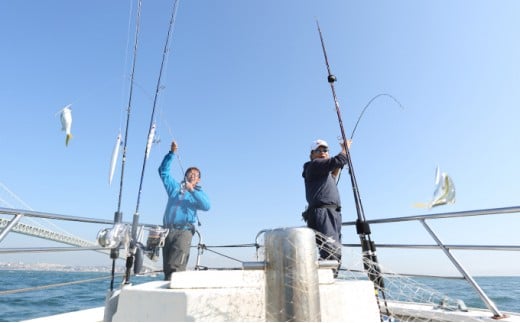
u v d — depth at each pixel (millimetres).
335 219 2645
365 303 1171
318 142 3090
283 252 841
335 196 2748
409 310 2109
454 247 2260
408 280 1641
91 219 2480
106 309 1967
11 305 9273
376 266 1686
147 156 2891
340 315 1119
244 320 1050
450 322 1838
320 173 2791
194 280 1187
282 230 871
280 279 828
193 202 3432
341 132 2953
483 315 2010
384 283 1618
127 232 2170
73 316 2312
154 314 1084
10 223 1793
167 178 3553
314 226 2648
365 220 2410
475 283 2084
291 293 808
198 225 3576
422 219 2512
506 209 2004
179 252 3109
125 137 2816
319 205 2684
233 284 1206
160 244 2709
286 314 799
